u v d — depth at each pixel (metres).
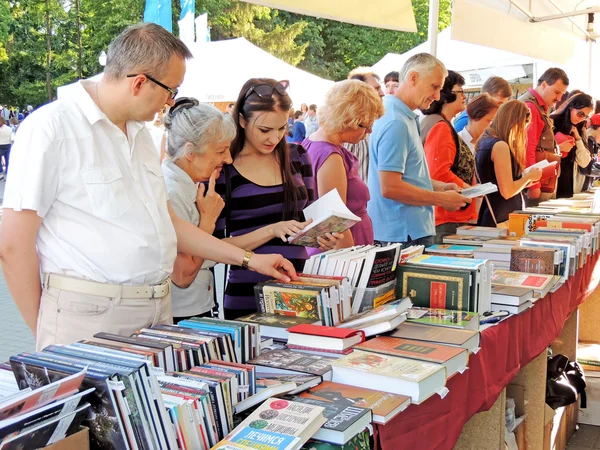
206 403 1.20
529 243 3.01
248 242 2.20
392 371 1.54
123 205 1.69
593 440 3.45
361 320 1.95
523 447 2.74
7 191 1.60
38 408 0.95
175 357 1.38
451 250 3.01
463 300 2.17
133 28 1.66
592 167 6.66
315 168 2.82
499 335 2.12
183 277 2.09
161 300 1.78
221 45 10.25
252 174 2.35
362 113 2.79
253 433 1.20
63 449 0.99
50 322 1.67
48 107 1.63
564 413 3.30
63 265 1.66
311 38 26.56
